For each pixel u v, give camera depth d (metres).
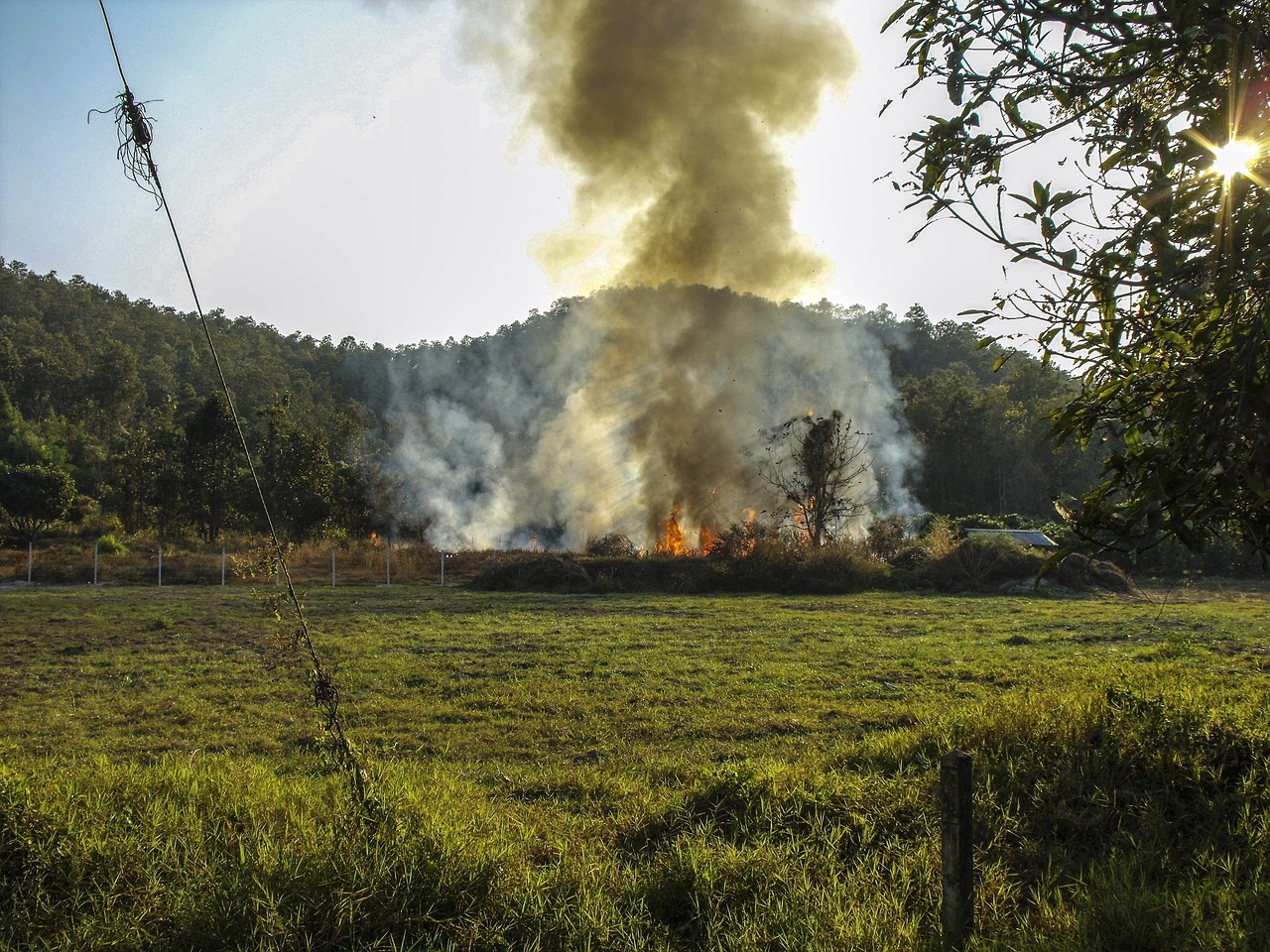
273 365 98.12
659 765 8.02
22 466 46.09
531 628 17.56
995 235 3.83
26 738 9.15
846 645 15.18
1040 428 51.19
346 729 9.48
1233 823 5.93
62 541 41.78
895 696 10.98
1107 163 3.70
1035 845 5.68
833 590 25.72
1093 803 6.16
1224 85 3.52
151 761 8.25
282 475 40.22
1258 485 3.24
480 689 11.48
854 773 7.20
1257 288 3.38
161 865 4.95
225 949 4.29
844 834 5.93
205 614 20.14
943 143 3.90
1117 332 3.70
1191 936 4.41
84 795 5.66
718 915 4.82
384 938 4.45
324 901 4.55
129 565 31.28
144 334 106.75
